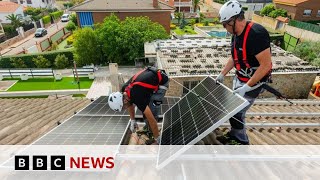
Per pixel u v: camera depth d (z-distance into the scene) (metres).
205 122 3.25
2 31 35.53
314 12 33.28
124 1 32.06
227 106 3.13
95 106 6.61
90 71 23.41
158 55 14.91
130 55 24.88
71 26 37.16
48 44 32.47
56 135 4.38
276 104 6.79
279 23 31.98
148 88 3.75
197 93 4.49
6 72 22.86
